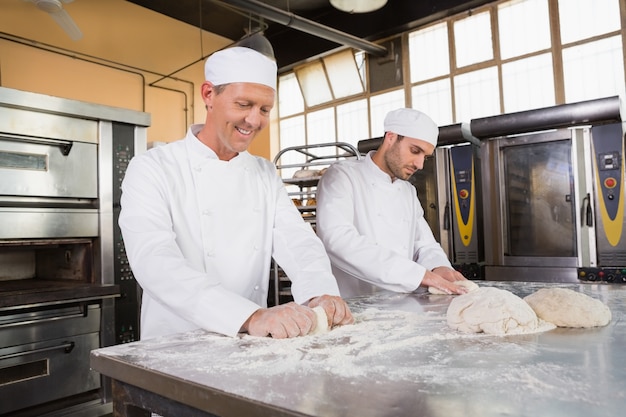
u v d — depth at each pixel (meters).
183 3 6.15
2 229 2.19
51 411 2.26
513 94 5.05
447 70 5.54
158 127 6.31
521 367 0.77
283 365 0.82
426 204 4.11
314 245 1.45
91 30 5.71
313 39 6.55
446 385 0.69
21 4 5.14
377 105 6.17
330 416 0.58
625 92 4.30
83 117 2.47
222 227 1.38
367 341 0.98
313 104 6.83
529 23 4.95
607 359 0.81
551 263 3.35
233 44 7.16
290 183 3.97
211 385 0.72
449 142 4.04
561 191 3.38
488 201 3.66
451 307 1.13
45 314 2.25
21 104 2.21
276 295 3.61
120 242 2.59
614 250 3.10
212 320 1.07
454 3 5.29
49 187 2.35
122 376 0.87
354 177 1.98
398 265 1.66
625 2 4.35
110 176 2.56
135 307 2.63
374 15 5.97
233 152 1.44
